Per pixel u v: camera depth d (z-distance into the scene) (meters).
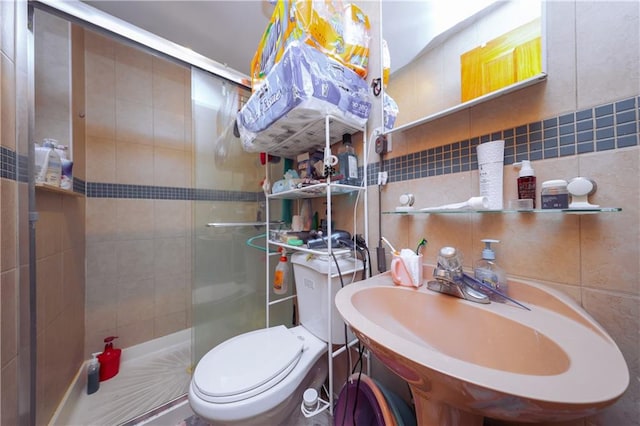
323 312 0.94
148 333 1.64
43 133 1.05
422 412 0.53
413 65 0.83
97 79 1.49
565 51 0.52
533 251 0.58
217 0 1.22
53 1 0.84
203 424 1.04
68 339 1.17
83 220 1.40
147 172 1.66
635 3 0.44
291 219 1.44
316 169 1.10
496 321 0.53
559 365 0.39
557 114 0.54
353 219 1.07
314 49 0.77
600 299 0.48
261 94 0.90
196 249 1.36
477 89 0.66
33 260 0.78
